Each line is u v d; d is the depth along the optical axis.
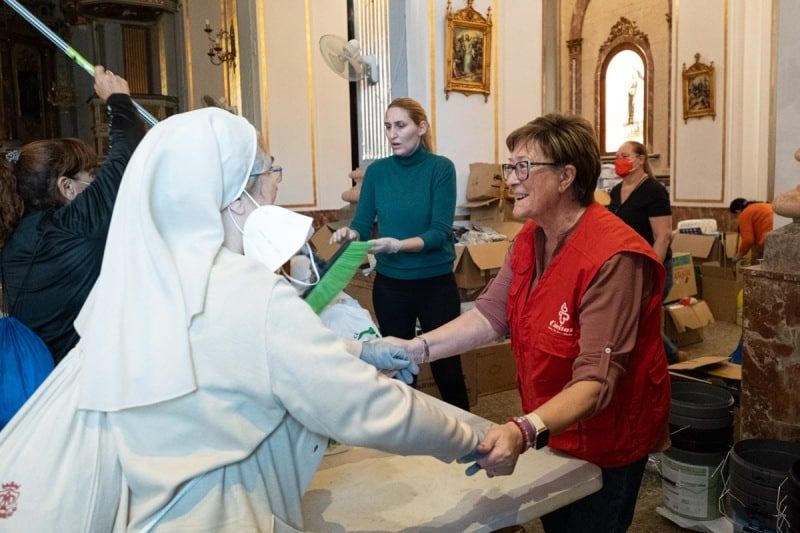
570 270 1.42
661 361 1.51
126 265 0.93
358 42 5.16
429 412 1.02
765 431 2.50
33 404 0.97
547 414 1.24
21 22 15.38
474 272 4.15
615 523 1.51
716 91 7.94
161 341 0.89
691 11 8.16
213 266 0.96
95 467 0.90
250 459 0.95
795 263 2.39
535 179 1.46
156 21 14.51
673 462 2.49
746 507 2.07
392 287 2.89
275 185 1.14
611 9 10.57
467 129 4.97
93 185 1.66
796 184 2.70
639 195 3.73
